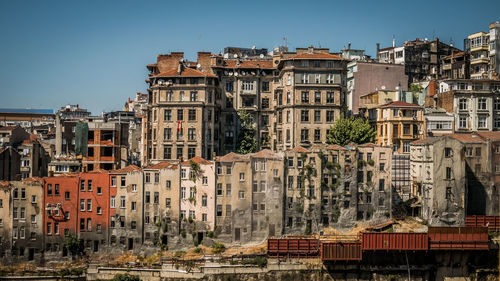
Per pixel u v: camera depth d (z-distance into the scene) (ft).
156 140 439.63
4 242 380.17
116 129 450.71
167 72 452.35
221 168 383.45
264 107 497.05
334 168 390.83
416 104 488.02
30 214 382.42
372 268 354.33
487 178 398.83
